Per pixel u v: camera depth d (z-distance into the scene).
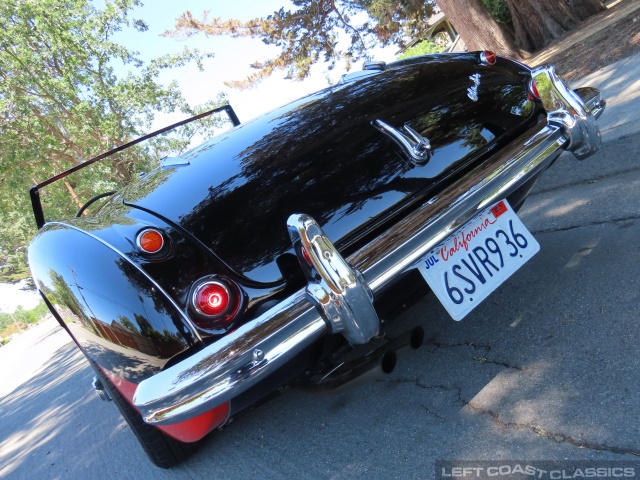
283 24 20.70
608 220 2.94
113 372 1.85
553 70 2.37
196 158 2.26
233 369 1.54
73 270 1.80
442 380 2.31
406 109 2.26
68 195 15.19
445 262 1.98
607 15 10.22
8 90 16.97
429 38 24.53
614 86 4.95
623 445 1.58
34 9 16.56
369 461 2.04
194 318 1.64
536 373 2.06
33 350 16.55
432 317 2.88
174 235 1.78
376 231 1.95
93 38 17.69
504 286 2.78
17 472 4.06
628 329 2.03
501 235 2.14
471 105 2.36
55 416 5.27
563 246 2.89
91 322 1.75
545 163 2.20
